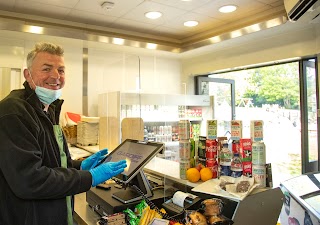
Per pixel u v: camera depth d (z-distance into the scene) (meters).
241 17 3.32
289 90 3.89
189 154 1.45
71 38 3.29
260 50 3.61
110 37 3.55
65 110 3.70
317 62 3.09
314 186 0.90
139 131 2.60
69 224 1.16
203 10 3.06
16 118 0.94
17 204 1.00
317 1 1.99
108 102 3.03
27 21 3.04
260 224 1.23
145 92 4.02
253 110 4.69
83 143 3.10
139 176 1.38
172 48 4.20
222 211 1.19
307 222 0.79
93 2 2.78
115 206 1.24
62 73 1.22
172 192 1.47
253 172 1.28
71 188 0.97
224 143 1.35
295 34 3.22
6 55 3.18
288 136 4.00
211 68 4.37
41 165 0.96
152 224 1.16
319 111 3.10
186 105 4.30
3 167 0.90
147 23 3.50
